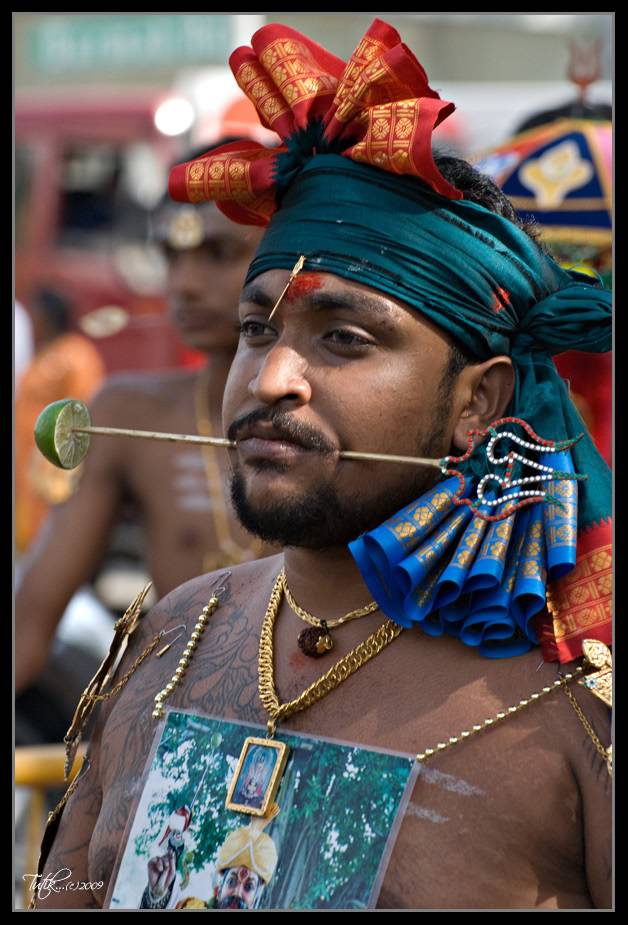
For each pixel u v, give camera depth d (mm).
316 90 3357
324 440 3150
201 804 3275
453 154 3562
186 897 3201
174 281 6473
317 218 3221
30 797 5988
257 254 3355
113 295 13742
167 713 3479
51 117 13984
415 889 2939
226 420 3332
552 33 11602
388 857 2975
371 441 3158
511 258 3314
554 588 3121
